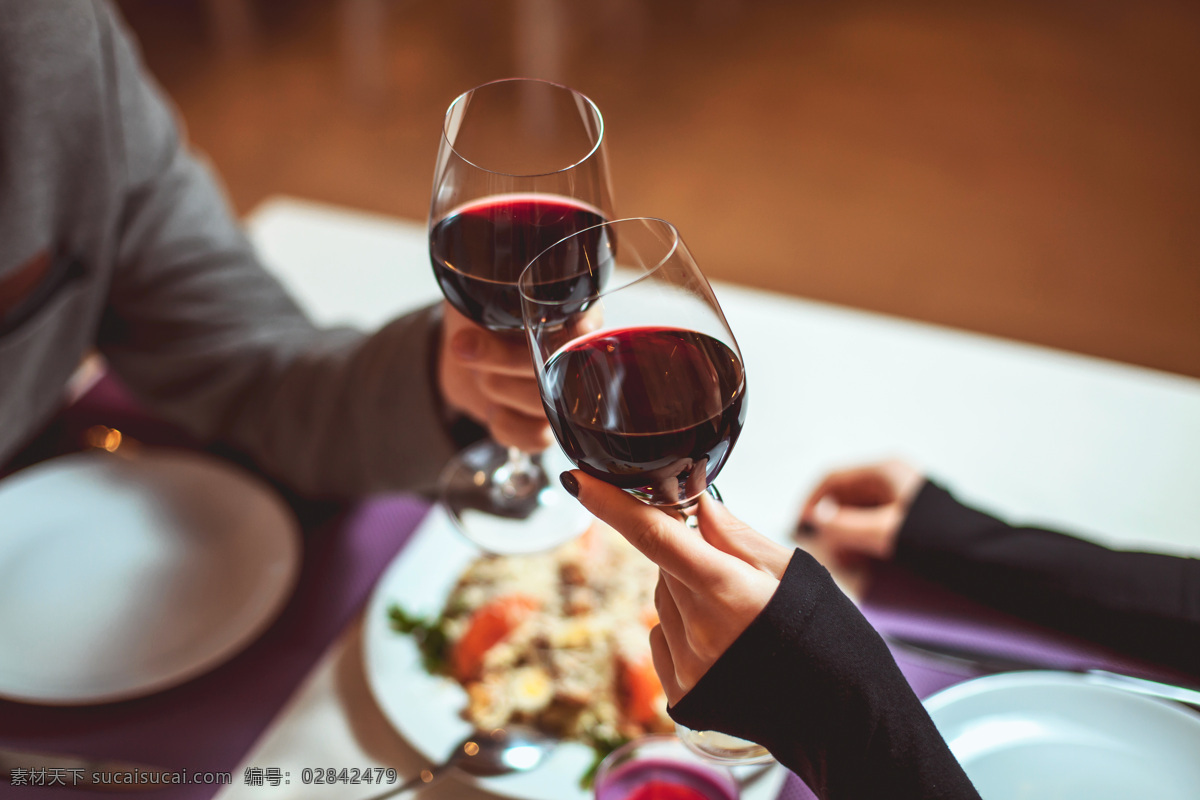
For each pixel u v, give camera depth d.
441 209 0.75
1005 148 3.23
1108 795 0.77
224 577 0.93
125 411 1.09
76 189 0.98
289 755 0.83
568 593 0.90
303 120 3.25
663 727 0.83
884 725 0.66
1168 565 0.88
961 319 2.56
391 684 0.85
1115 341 2.49
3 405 1.00
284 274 1.21
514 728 0.83
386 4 3.79
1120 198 2.99
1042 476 0.99
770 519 0.97
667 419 0.66
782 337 1.13
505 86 0.77
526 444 0.83
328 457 0.98
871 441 1.03
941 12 4.02
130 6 3.79
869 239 2.85
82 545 0.94
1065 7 4.03
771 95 3.49
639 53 3.68
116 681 0.86
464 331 0.80
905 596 0.91
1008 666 0.85
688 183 3.07
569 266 0.68
